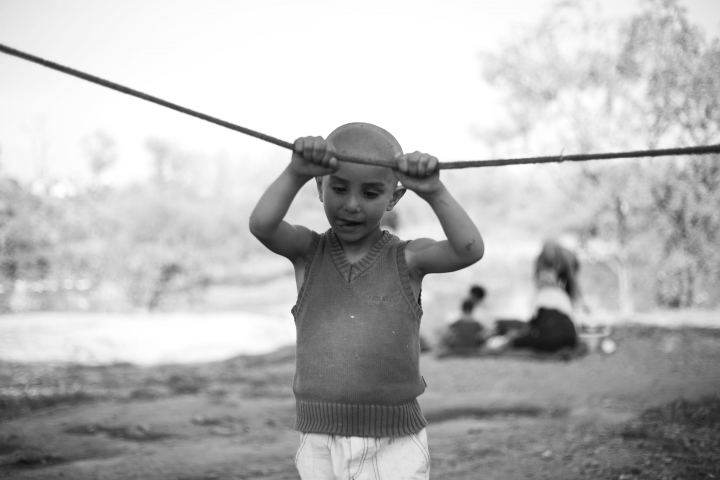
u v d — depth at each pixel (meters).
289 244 2.86
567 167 12.77
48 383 8.05
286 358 10.15
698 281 12.89
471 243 2.68
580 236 13.95
